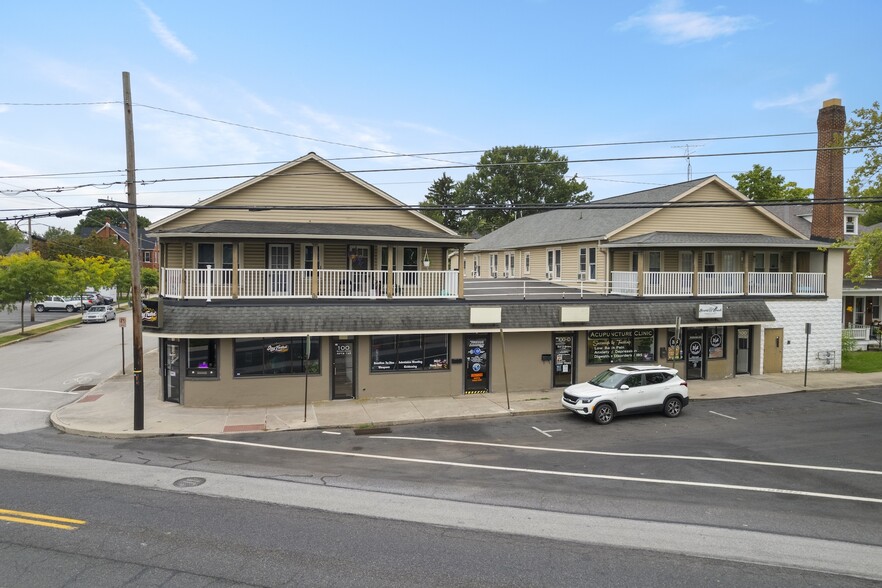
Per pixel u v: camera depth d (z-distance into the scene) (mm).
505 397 20938
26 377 25094
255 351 19625
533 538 8977
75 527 9086
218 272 19766
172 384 20016
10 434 16078
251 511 9961
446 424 17422
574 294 24469
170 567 7723
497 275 41812
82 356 31172
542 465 13164
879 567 8109
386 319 20047
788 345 25734
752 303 24359
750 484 11867
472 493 11164
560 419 18062
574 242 29125
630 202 29828
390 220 23531
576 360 22641
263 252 22109
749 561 8258
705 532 9344
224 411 18766
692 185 27141
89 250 68312
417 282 21344
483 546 8625
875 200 13789
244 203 22281
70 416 17906
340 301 20266
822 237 28797
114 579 7348
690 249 25156
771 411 19016
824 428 16703
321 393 20172
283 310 19359
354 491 11188
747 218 27703
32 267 40156
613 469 12859
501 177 73250
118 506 10078
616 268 26609
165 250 21953
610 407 17531
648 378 18250
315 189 22953
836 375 25109
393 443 15211
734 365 24750
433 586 7309
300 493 11000
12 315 54969
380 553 8297
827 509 10484
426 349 21062
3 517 9469
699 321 23266
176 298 19688
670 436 15922
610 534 9195
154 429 16453
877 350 31453
